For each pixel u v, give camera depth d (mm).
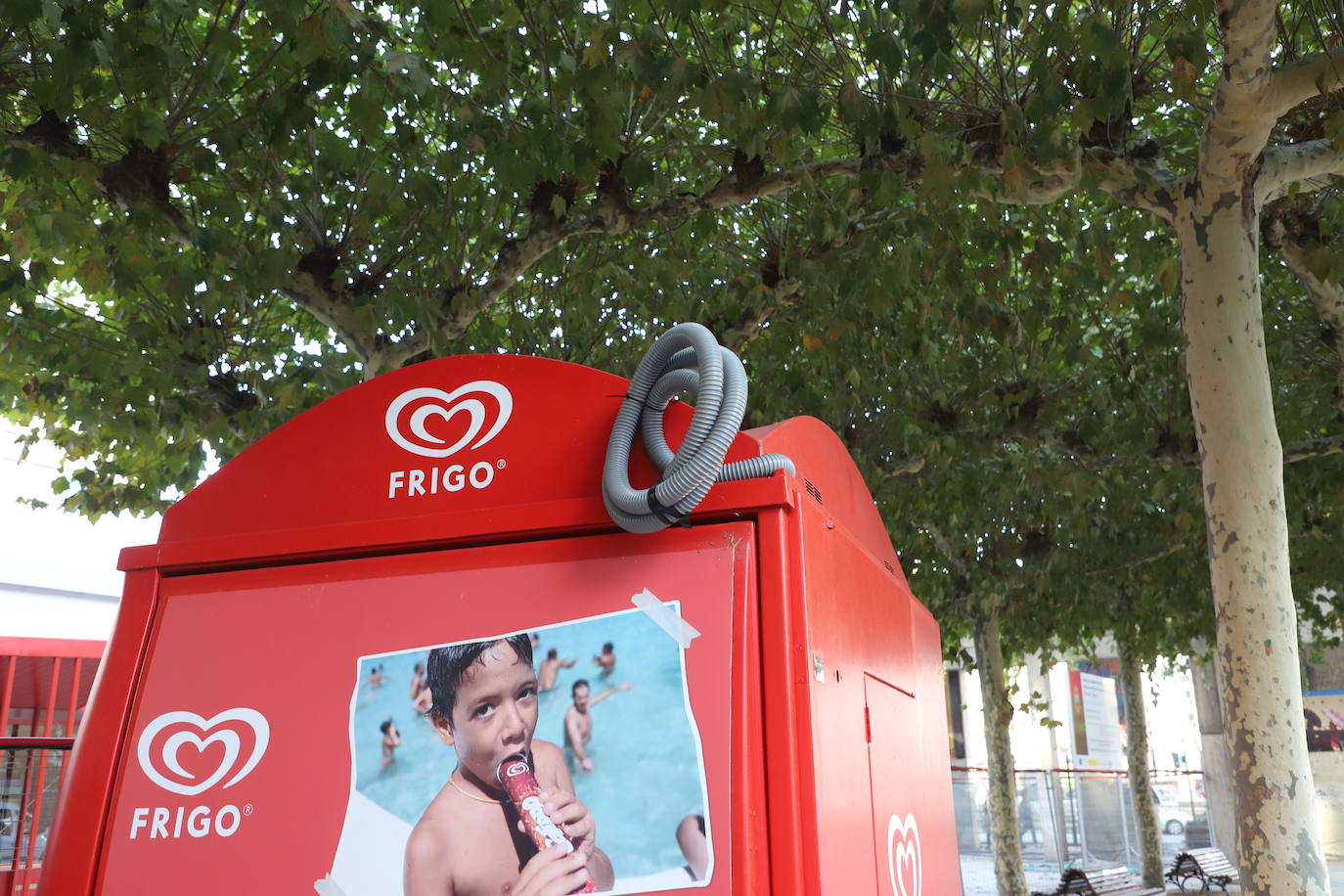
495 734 1820
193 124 6719
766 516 1897
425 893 1735
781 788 1688
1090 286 7863
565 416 2121
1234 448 5828
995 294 7766
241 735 1936
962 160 6246
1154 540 13469
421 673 1903
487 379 2195
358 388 2266
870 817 2104
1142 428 9594
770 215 8359
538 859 1712
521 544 1996
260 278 6957
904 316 8023
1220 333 5898
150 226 6430
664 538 1918
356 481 2178
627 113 6832
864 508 2869
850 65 6168
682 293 9016
